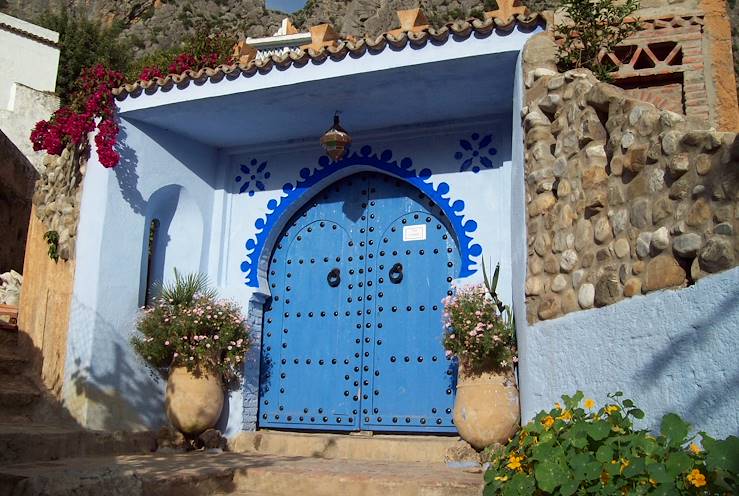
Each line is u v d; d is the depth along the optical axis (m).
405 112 8.66
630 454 4.00
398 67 7.59
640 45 7.31
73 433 7.49
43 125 9.20
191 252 9.54
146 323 8.57
